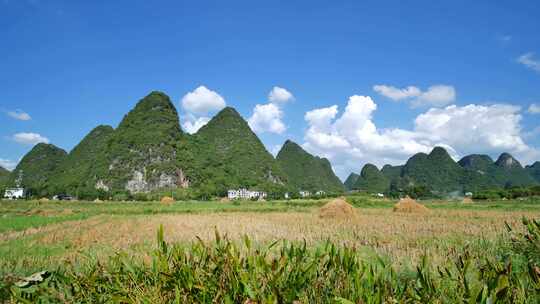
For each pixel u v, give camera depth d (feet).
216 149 510.17
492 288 7.17
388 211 110.73
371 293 7.60
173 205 181.37
